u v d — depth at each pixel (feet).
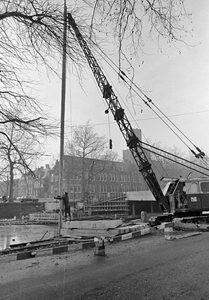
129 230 42.39
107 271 19.31
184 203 53.78
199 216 50.52
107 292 14.74
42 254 27.68
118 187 257.14
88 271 19.65
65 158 170.71
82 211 100.63
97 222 45.70
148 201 110.42
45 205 122.72
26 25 14.14
